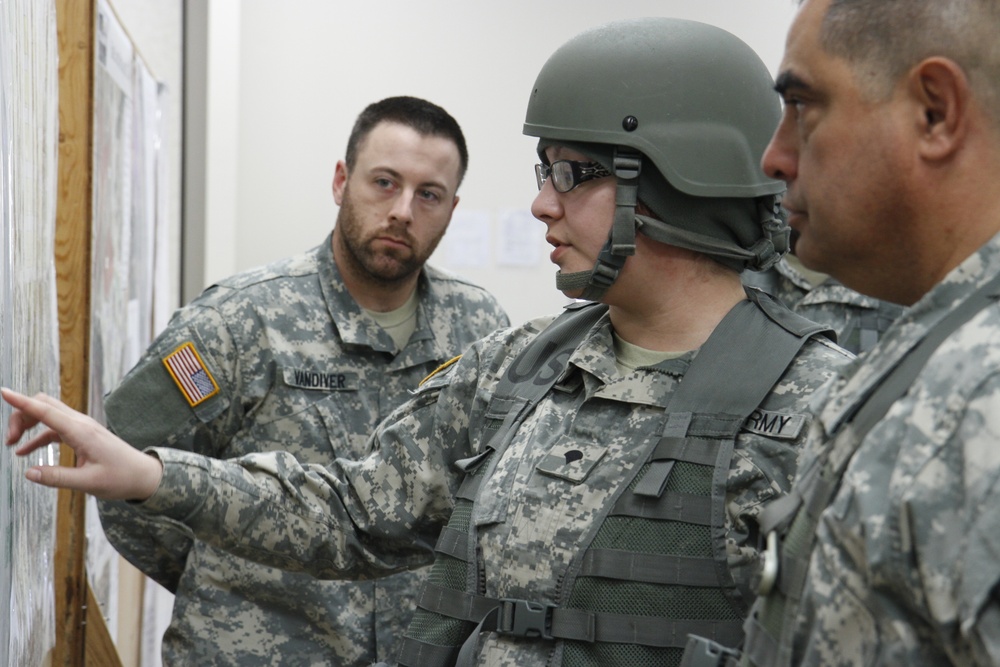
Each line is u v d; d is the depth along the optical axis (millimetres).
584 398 1170
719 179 1133
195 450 1909
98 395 2014
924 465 617
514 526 1113
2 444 1124
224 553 1868
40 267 1420
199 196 3961
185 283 3969
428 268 2186
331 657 1878
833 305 2332
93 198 1685
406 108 2023
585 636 1049
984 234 690
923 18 674
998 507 582
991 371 614
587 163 1138
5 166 1105
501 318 2227
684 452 1066
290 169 4004
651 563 1044
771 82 1205
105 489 1193
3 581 1104
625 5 3977
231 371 1918
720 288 1182
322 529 1319
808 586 686
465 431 1323
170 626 1890
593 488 1091
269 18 3975
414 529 1327
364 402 1993
